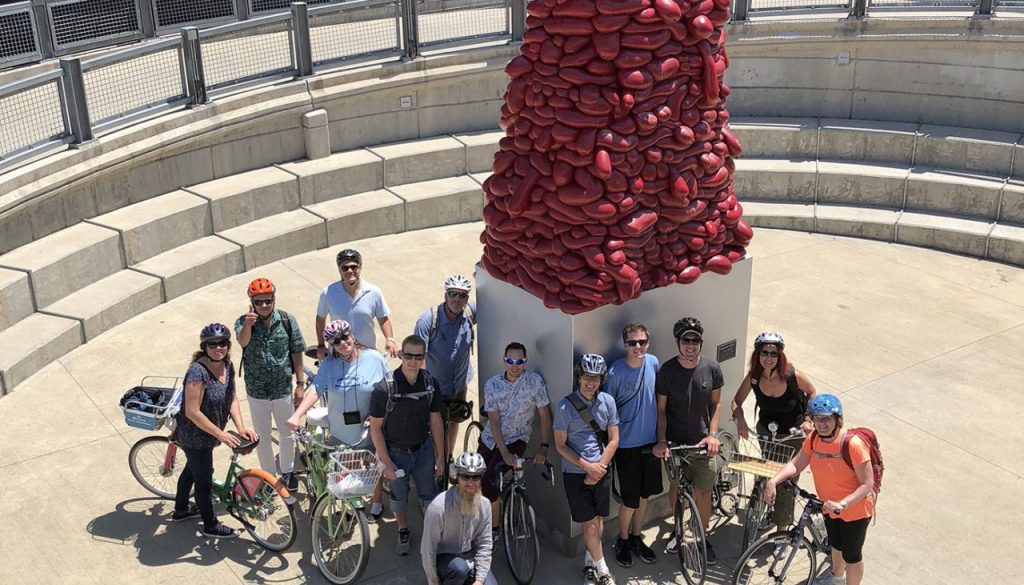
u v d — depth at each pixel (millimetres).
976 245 12047
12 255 9938
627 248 6648
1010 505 7656
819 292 11180
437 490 7117
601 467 6441
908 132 13125
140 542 7180
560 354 6773
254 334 7262
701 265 7117
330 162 12594
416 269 11570
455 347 7430
